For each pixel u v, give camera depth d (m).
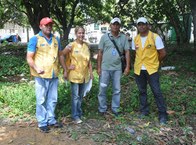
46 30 5.88
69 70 6.39
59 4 23.17
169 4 20.92
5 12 28.97
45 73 5.91
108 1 24.70
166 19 23.53
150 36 6.50
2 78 10.77
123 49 6.72
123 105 7.65
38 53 5.90
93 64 12.95
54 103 6.23
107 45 6.63
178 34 23.14
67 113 6.97
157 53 6.57
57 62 6.10
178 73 11.73
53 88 6.16
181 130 6.40
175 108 7.48
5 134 6.04
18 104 7.53
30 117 6.88
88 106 7.51
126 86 9.23
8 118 6.85
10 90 8.59
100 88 6.88
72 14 23.88
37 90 5.97
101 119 6.77
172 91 8.78
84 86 6.57
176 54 17.11
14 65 12.33
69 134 6.00
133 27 19.28
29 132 6.11
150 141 5.86
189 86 9.38
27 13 21.00
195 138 6.22
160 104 6.61
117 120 6.70
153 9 21.05
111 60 6.66
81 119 6.70
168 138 6.07
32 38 5.82
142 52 6.57
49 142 5.71
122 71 6.84
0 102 7.72
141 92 6.90
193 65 12.94
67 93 7.76
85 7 24.67
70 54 6.36
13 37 39.44
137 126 6.44
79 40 6.38
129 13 18.98
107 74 6.75
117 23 6.50
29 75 11.29
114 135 5.98
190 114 7.22
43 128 6.10
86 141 5.75
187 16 23.16
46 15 20.77
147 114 6.98
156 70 6.57
